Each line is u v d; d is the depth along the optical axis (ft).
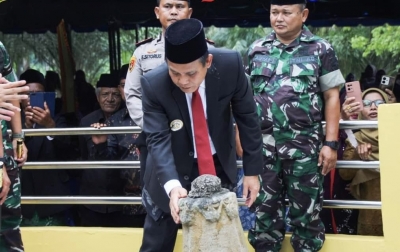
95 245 18.13
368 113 18.33
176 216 12.23
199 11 28.37
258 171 13.97
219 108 13.55
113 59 29.68
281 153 15.78
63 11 27.09
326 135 15.98
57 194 20.56
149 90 13.39
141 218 19.77
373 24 30.22
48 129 17.87
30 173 20.56
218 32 38.78
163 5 16.76
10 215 16.01
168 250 14.96
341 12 29.35
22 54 29.40
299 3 15.72
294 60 15.80
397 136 15.76
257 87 16.06
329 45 15.90
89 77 30.68
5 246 15.99
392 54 39.19
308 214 15.97
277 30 15.87
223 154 13.92
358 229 17.84
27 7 26.00
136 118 16.63
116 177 19.89
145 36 30.60
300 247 16.26
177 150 13.66
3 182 15.07
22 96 14.79
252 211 16.56
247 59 16.56
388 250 15.99
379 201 16.44
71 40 29.40
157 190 14.12
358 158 17.63
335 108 15.89
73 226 19.85
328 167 15.90
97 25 28.86
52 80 27.35
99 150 19.71
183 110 13.48
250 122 13.89
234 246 11.99
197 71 12.50
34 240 18.61
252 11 28.32
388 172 15.89
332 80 15.79
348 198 18.17
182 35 12.26
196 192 12.12
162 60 16.66
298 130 15.71
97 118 20.85
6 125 15.75
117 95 20.93
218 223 11.95
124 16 28.58
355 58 39.58
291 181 15.90
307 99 15.69
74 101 27.35
